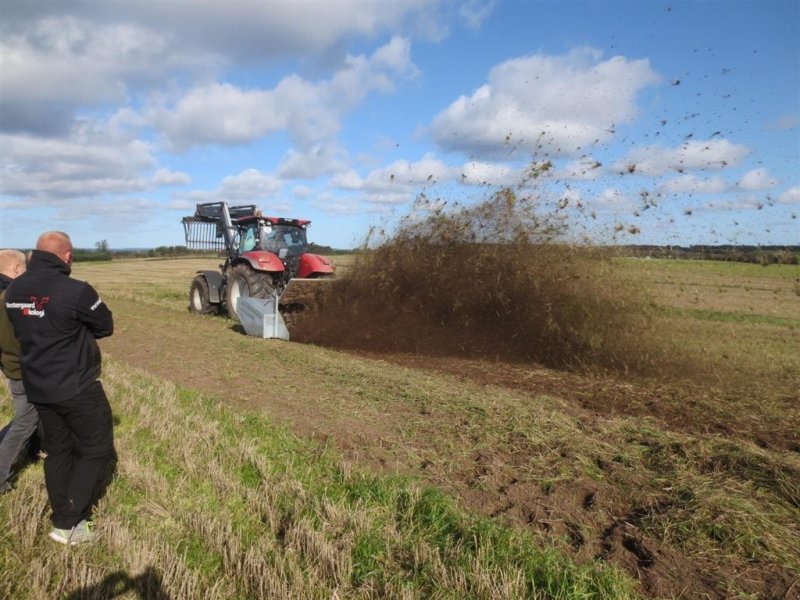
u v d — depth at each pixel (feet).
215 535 10.34
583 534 10.71
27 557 9.88
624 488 12.73
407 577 9.34
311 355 28.22
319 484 12.76
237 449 14.55
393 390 21.21
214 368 25.38
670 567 9.72
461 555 9.76
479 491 12.59
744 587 9.18
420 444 15.49
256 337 34.06
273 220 38.91
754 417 18.29
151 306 52.01
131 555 9.68
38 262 10.68
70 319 10.40
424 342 30.04
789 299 64.54
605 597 8.72
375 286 31.99
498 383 23.24
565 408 19.15
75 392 10.39
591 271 26.53
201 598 8.73
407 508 11.51
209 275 44.47
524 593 8.77
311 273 35.83
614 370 25.39
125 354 28.73
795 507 11.82
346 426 16.99
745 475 13.19
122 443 15.01
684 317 45.21
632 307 26.13
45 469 10.46
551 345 27.14
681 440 15.47
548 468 13.69
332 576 9.37
